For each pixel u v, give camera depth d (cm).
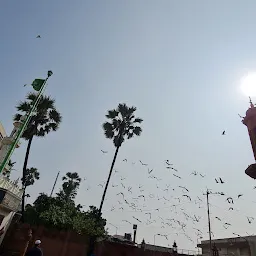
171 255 2475
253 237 2486
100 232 1997
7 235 1666
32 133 2214
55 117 2397
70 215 1956
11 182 1514
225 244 2850
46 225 1770
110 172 2441
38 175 4666
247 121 818
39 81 1239
